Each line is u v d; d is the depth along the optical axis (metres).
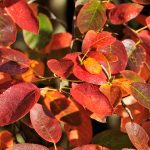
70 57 0.61
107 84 0.60
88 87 0.59
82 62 0.60
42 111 0.60
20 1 0.65
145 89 0.61
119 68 0.63
